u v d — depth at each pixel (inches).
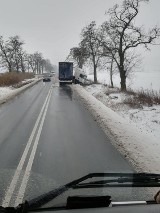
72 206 95.0
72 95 1210.0
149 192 219.5
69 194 184.4
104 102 1054.4
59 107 839.1
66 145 422.6
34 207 130.3
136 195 206.8
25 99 1043.3
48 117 668.7
